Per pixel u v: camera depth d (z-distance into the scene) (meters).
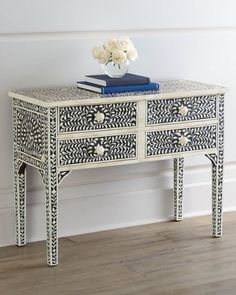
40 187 4.71
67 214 4.79
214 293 3.96
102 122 4.28
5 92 4.54
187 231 4.88
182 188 5.04
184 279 4.13
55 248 4.30
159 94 4.39
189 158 5.10
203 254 4.49
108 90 4.38
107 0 4.73
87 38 4.71
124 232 4.86
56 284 4.07
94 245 4.64
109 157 4.33
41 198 4.72
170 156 4.50
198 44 5.03
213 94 4.56
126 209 4.95
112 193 4.91
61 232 4.78
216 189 4.71
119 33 4.81
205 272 4.23
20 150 4.46
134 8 4.81
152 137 4.43
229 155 5.25
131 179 4.95
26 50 4.55
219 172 4.69
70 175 4.77
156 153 4.45
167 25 4.92
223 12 5.06
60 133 4.18
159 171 5.03
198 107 4.54
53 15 4.59
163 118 4.44
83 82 4.56
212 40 5.07
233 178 5.27
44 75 4.63
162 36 4.92
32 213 4.69
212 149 4.63
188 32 5.00
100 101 4.23
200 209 5.20
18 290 4.00
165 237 4.77
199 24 5.00
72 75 4.71
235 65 5.16
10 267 4.30
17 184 4.54
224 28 5.10
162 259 4.42
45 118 4.16
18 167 4.51
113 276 4.18
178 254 4.49
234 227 4.97
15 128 4.48
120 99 4.29
